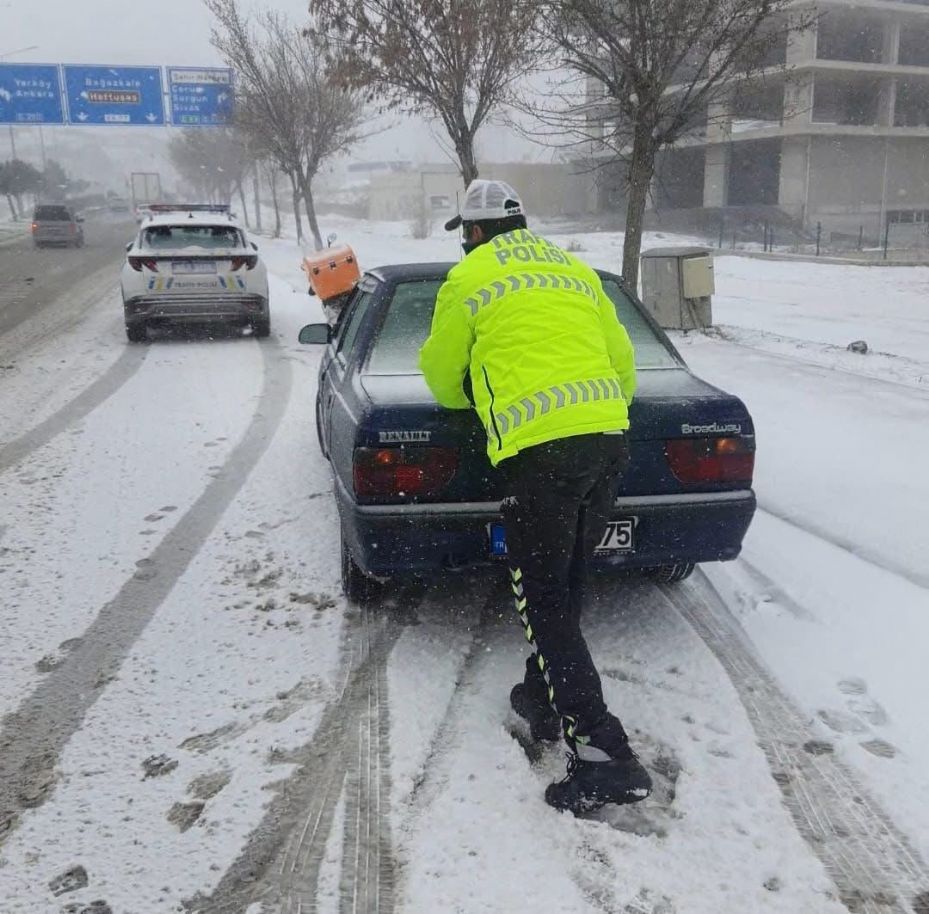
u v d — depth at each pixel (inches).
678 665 133.9
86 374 368.2
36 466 240.7
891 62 1515.7
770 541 183.5
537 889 89.8
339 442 143.8
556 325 105.1
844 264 976.3
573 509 104.7
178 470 235.8
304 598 159.0
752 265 970.1
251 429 278.4
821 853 94.9
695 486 133.1
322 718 121.0
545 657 104.0
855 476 222.5
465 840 97.0
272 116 1045.8
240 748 114.8
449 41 450.6
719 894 89.1
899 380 335.3
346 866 93.7
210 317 438.0
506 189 114.6
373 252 1205.7
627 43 388.8
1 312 591.8
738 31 368.5
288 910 88.0
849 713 121.0
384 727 118.6
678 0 355.9
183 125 1432.1
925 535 183.6
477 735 116.4
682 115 387.2
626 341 116.0
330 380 180.9
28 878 93.0
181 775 109.7
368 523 126.5
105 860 95.5
